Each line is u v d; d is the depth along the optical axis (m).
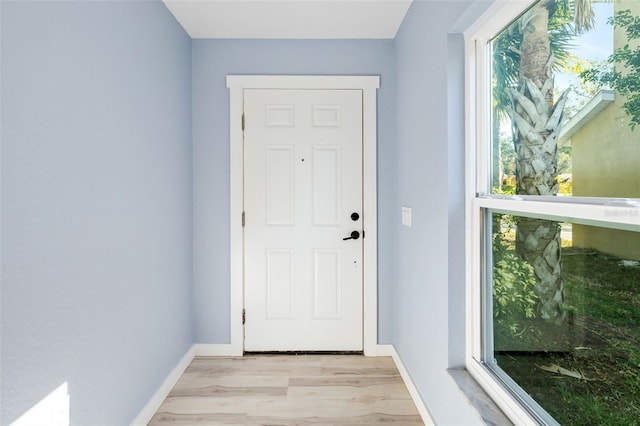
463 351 1.60
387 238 2.62
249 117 2.61
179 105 2.34
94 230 1.43
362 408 1.98
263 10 2.20
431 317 1.80
